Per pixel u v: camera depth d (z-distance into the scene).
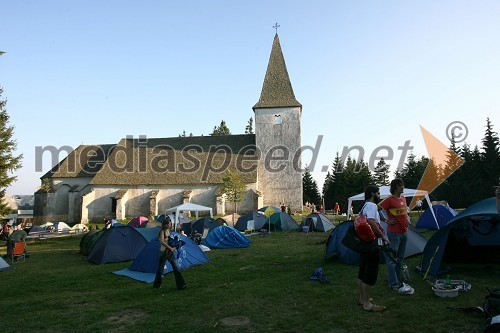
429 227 19.27
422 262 9.05
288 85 47.78
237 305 7.24
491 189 41.03
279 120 46.38
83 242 17.55
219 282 9.59
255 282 9.23
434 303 6.68
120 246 14.50
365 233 6.35
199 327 6.14
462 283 7.56
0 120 29.27
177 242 9.29
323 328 5.80
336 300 7.20
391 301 6.93
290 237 20.52
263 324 6.14
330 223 24.23
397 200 7.80
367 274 6.44
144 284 9.90
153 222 24.27
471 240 10.19
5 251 20.33
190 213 41.84
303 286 8.46
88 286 10.05
